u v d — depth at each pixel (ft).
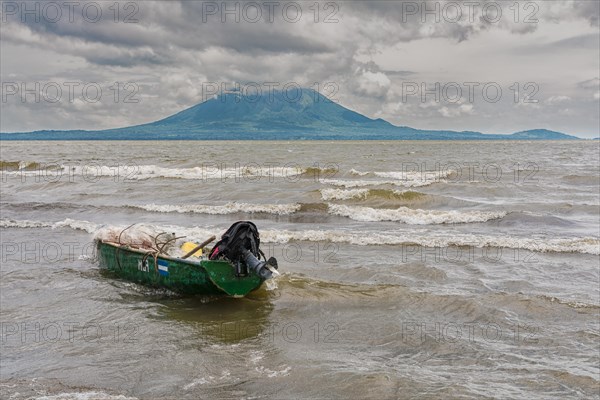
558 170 110.83
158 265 33.24
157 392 20.20
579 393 19.58
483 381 20.63
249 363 22.80
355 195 68.85
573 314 27.76
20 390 20.24
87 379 21.34
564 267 37.70
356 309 29.32
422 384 20.38
